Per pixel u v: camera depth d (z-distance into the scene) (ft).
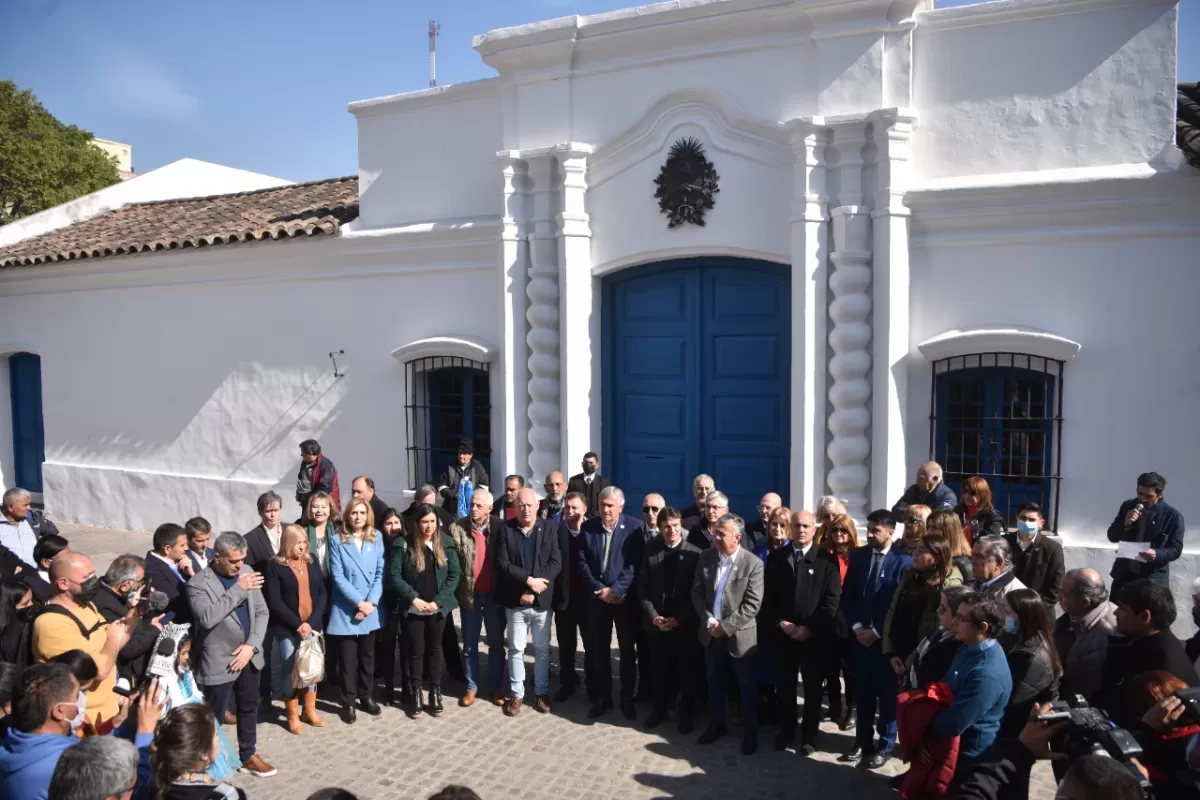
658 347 30.76
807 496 27.20
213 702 18.85
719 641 20.52
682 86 28.55
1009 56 25.73
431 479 34.63
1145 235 24.35
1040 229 25.43
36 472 46.73
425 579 22.33
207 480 39.09
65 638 16.30
